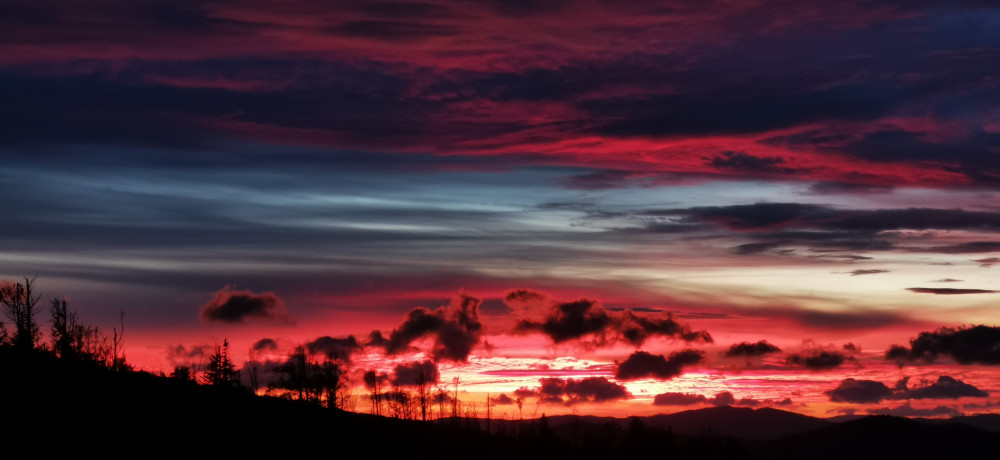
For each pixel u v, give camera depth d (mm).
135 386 108875
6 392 92062
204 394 116375
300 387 137625
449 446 139125
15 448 77875
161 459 86500
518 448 160000
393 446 123125
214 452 94500
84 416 91562
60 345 110438
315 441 112250
